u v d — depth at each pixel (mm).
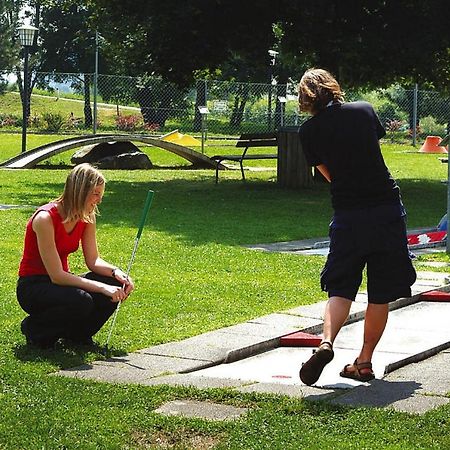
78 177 7418
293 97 41000
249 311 9289
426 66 22703
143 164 29859
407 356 7648
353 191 6699
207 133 47406
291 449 5238
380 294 6793
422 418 5797
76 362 7129
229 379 6816
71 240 7523
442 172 30609
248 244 14211
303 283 10883
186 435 5523
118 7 23484
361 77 24141
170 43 23391
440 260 12828
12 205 18094
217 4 22750
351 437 5453
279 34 27750
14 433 5449
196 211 18328
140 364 7203
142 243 13719
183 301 9656
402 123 53531
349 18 23031
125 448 5293
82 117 58062
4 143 38125
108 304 7523
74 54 65812
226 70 51781
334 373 7105
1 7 62844
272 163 33031
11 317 8617
